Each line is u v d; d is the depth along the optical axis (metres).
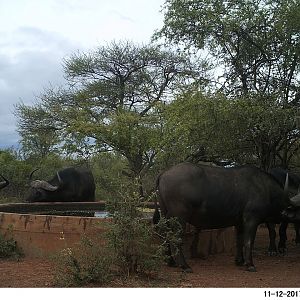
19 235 10.69
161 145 15.68
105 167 30.09
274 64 14.63
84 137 27.30
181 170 9.62
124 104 34.34
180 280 8.47
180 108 13.58
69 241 10.23
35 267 9.48
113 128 24.72
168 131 14.79
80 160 28.44
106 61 34.88
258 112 12.31
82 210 16.23
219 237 11.77
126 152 25.31
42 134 33.00
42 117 32.78
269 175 10.44
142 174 21.28
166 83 34.56
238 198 9.83
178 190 9.45
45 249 10.41
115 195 8.98
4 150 32.75
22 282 8.18
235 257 10.60
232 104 12.52
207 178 9.70
